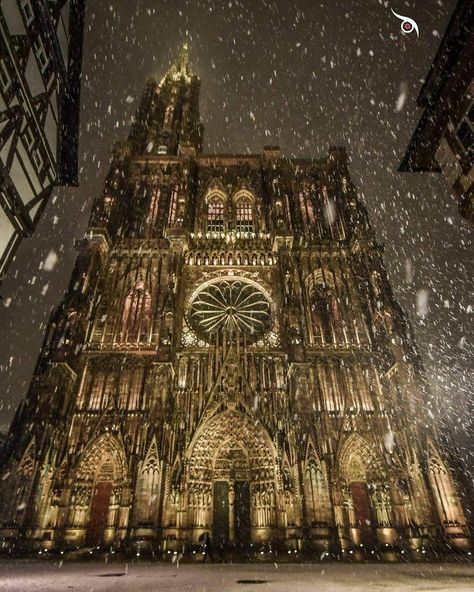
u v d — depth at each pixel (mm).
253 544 31641
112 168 55875
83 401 37062
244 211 55250
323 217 53875
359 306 44094
